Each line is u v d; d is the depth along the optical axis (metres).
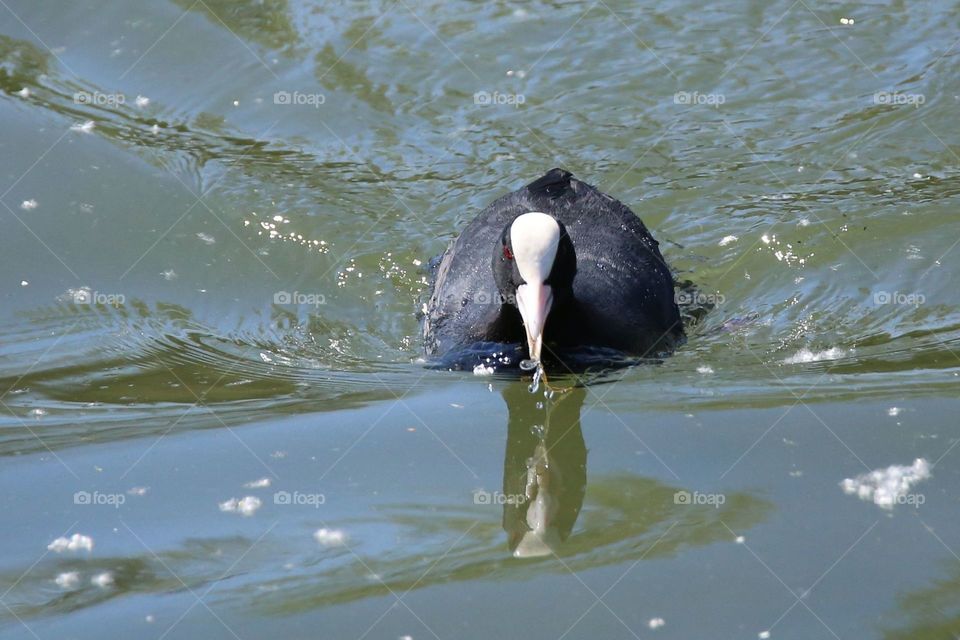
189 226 13.61
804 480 8.10
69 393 10.28
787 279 12.71
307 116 15.86
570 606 6.76
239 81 16.41
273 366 10.98
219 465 8.69
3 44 16.70
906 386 9.71
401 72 16.70
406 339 11.84
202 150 14.98
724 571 7.06
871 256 12.89
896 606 6.64
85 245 13.13
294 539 7.61
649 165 14.98
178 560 7.37
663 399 9.76
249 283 12.80
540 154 15.22
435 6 18.03
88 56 16.70
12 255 12.83
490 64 16.81
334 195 14.30
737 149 15.20
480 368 10.66
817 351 10.93
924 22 17.27
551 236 10.23
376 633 6.54
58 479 8.53
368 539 7.59
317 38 17.28
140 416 9.77
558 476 8.42
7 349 11.20
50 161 14.41
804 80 16.30
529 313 9.87
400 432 9.25
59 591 7.08
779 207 13.99
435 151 15.30
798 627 6.50
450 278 11.65
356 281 12.93
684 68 16.59
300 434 9.23
